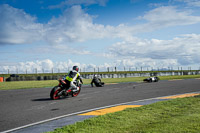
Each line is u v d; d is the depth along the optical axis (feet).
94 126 13.94
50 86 53.52
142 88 43.96
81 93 35.99
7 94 35.70
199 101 22.84
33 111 20.81
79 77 31.07
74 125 14.38
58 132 12.97
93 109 21.43
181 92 35.70
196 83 55.52
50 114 19.39
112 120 15.34
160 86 48.03
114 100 27.63
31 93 37.01
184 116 15.79
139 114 17.16
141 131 12.37
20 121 16.97
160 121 14.64
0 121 17.04
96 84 50.08
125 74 130.52
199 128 12.51
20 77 94.79
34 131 14.20
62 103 25.49
